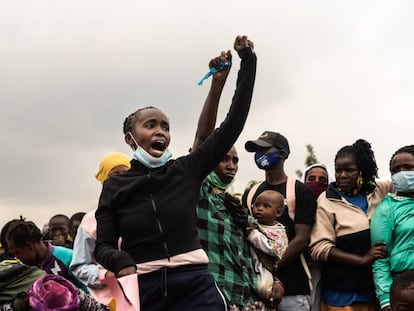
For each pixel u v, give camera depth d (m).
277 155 5.66
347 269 5.29
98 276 3.49
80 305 3.68
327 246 5.32
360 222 5.35
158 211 3.36
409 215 5.16
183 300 3.34
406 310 3.54
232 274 4.44
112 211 3.46
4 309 3.78
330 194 5.56
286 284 5.29
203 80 3.75
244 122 3.53
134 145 3.71
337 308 5.32
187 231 3.40
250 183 6.13
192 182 3.49
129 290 3.08
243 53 3.53
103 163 5.45
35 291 3.62
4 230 5.29
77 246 3.69
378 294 5.07
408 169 5.27
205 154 3.54
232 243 4.52
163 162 3.52
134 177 3.48
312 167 6.62
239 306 4.42
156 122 3.60
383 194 5.61
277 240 5.12
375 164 5.55
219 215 4.52
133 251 3.39
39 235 5.06
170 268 3.34
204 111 3.94
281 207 5.34
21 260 5.01
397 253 5.12
